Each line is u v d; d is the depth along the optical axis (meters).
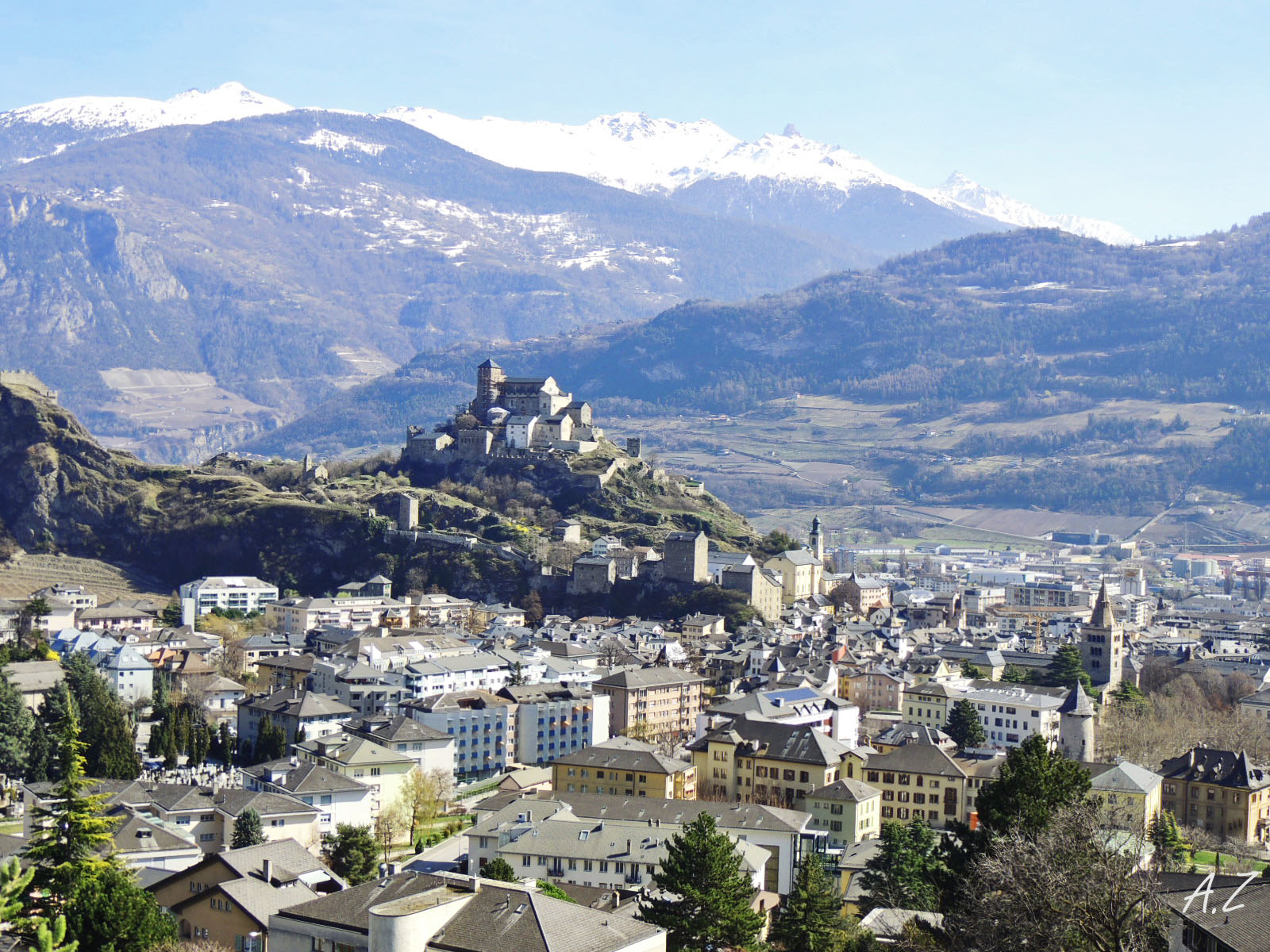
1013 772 175.00
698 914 199.38
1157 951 145.75
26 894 197.62
